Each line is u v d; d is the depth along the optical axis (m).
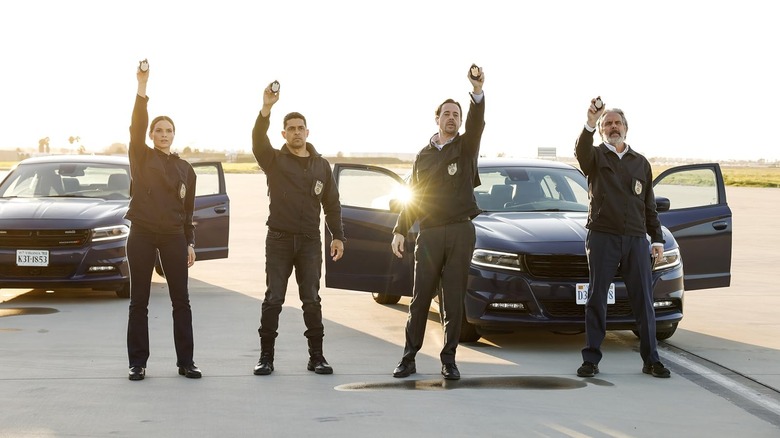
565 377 6.21
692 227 8.12
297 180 6.22
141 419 4.94
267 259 6.27
